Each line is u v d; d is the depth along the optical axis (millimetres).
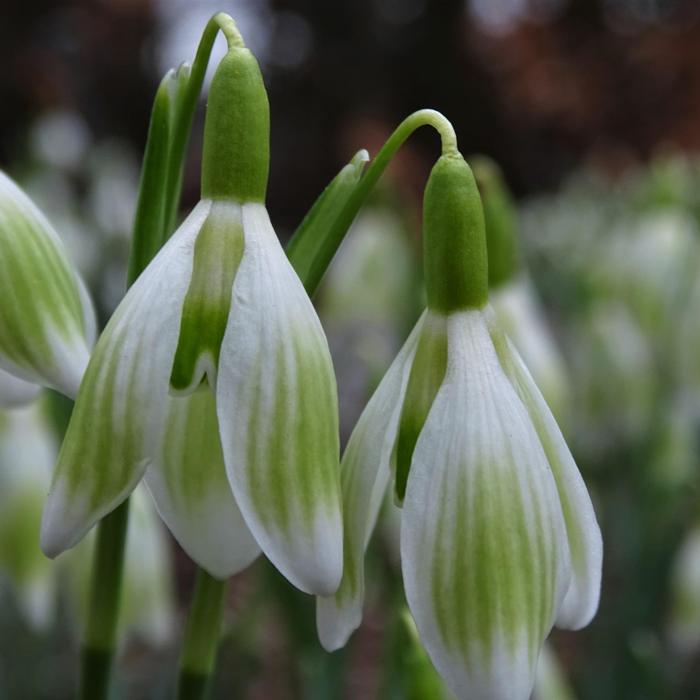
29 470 236
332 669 289
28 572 236
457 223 156
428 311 158
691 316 380
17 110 1159
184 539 167
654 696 318
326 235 170
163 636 240
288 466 147
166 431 167
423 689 196
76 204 697
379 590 313
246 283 149
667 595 393
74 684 422
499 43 1513
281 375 147
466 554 148
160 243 172
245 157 153
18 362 163
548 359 283
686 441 394
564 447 156
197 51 166
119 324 148
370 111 1621
